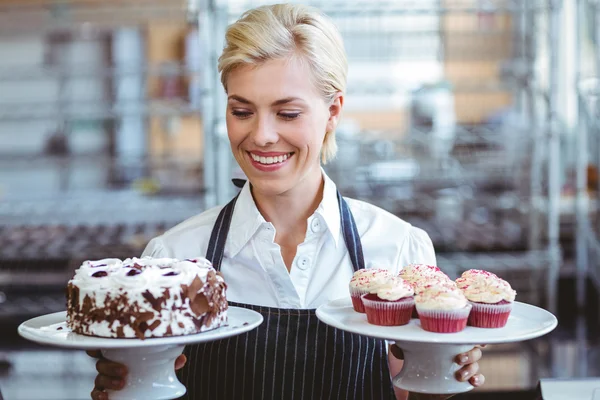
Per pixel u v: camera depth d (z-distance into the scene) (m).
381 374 1.36
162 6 3.91
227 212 1.42
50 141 4.23
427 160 3.88
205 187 3.37
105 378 1.17
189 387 1.37
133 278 1.14
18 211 3.79
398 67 3.99
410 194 3.80
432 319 1.16
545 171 3.83
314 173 1.37
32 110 4.02
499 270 3.90
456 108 4.04
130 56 4.20
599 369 2.69
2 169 4.17
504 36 3.93
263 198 1.38
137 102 3.88
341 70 1.28
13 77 3.75
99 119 4.21
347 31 3.81
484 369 2.72
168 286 1.14
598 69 3.62
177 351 1.16
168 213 3.71
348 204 1.46
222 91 3.34
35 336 1.12
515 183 3.90
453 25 3.93
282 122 1.23
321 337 1.32
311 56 1.22
